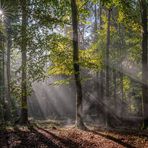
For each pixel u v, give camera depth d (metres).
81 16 20.83
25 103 19.92
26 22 18.70
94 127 19.56
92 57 19.08
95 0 19.34
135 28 20.41
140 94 35.06
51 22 17.89
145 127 18.72
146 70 19.28
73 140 14.60
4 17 22.22
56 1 18.47
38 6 18.33
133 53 28.19
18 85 17.25
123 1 17.84
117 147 13.52
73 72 18.30
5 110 29.92
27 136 15.29
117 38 28.95
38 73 16.62
